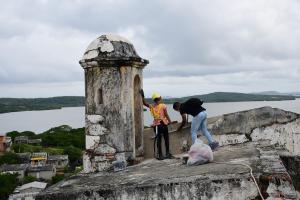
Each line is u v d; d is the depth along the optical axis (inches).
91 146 356.8
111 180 284.2
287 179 222.1
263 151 310.0
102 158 354.3
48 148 4018.2
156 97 353.1
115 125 354.3
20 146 4013.3
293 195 217.2
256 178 226.7
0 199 2479.1
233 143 390.0
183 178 245.6
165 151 380.2
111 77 354.3
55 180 2751.0
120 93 354.3
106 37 364.8
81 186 277.1
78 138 4384.8
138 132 383.2
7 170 3011.8
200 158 288.7
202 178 238.8
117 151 353.1
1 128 7106.3
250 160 274.5
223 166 264.7
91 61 352.2
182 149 387.5
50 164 3267.7
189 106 338.0
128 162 353.4
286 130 386.9
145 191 247.8
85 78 362.0
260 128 388.8
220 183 231.3
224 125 393.7
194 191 237.0
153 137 391.2
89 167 356.5
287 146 386.0
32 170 3088.1
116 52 355.6
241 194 226.8
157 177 264.4
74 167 3417.8
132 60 352.8
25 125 7706.7
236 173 236.5
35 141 4340.6
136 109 382.9
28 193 2425.0
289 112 386.9
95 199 259.6
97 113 356.8
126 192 252.7
